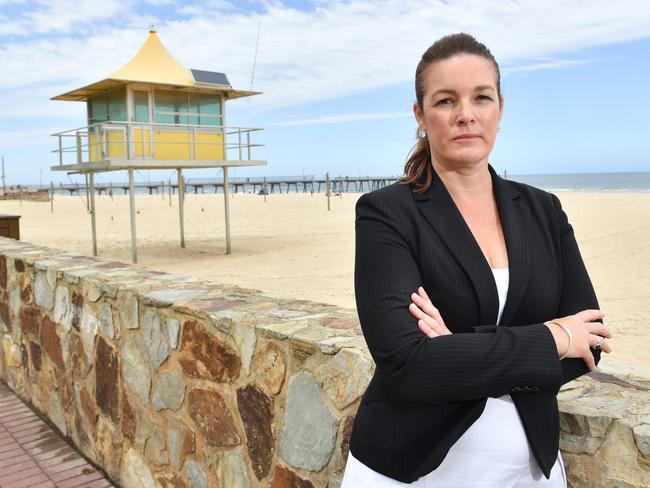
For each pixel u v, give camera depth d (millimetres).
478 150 1476
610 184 91562
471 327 1424
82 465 3838
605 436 1521
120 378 3422
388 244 1442
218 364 2631
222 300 2943
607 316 9008
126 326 3314
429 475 1453
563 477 1530
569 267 1568
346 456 2039
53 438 4250
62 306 4086
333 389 2084
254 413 2443
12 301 5020
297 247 18688
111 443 3596
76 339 3930
